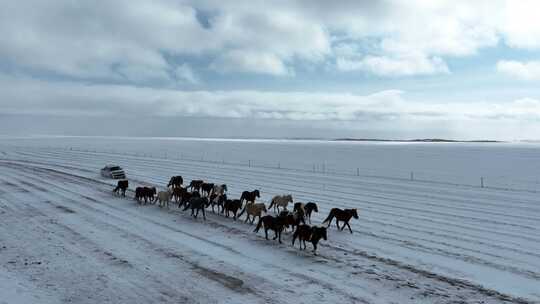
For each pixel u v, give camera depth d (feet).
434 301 31.63
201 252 44.47
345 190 96.32
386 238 51.16
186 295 32.76
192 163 171.32
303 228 45.16
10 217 61.87
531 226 57.88
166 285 34.86
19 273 37.40
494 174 152.25
